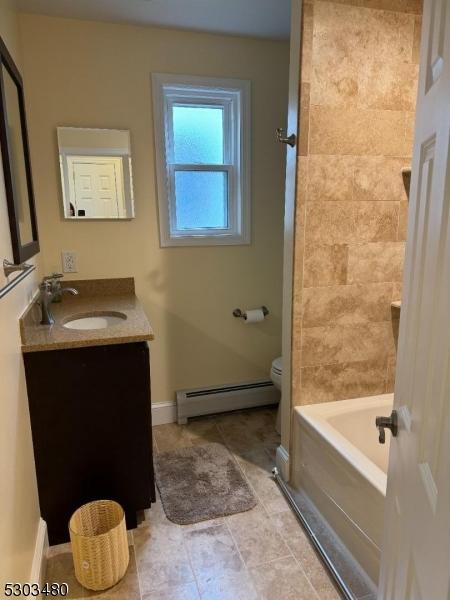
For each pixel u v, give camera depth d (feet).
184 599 4.89
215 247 8.78
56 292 6.49
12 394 4.40
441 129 2.27
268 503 6.48
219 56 8.01
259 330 9.45
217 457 7.72
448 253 2.09
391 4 5.73
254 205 8.84
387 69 5.90
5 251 4.56
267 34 7.93
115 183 7.88
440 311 2.19
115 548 4.97
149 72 7.68
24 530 4.51
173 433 8.62
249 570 5.28
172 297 8.72
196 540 5.76
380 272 6.58
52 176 7.55
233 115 8.52
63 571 5.26
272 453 7.86
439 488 2.04
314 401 6.77
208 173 8.67
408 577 2.63
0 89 4.60
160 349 8.86
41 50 7.13
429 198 2.52
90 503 5.45
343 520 5.50
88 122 7.55
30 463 5.13
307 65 5.57
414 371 2.72
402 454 2.93
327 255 6.29
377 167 6.18
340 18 5.57
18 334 4.95
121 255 8.21
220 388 9.23
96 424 5.58
